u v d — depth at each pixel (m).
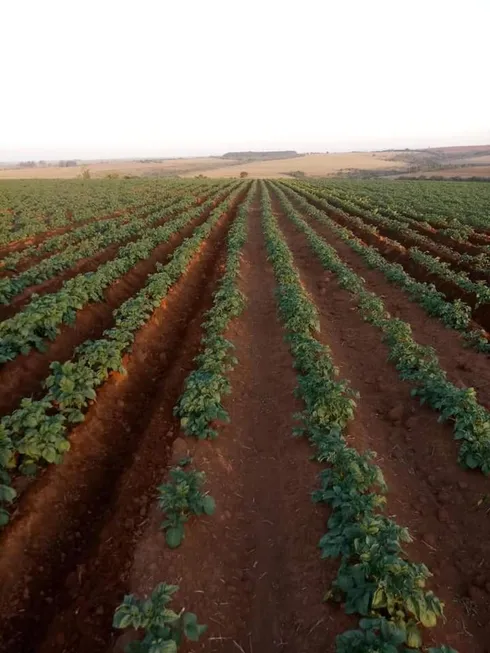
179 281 17.95
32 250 23.28
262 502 7.55
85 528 7.02
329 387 9.12
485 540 6.57
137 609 5.05
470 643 5.29
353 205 42.50
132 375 10.98
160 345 13.15
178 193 58.50
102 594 5.88
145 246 20.92
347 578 5.48
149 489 7.64
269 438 9.15
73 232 27.28
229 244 24.36
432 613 5.04
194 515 6.79
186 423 8.56
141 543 6.45
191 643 5.23
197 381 9.36
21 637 5.45
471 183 80.25
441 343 13.16
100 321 13.97
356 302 16.44
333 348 13.32
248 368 11.92
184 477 7.01
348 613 5.23
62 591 6.04
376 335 13.63
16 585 5.88
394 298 17.28
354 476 6.79
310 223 36.03
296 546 6.56
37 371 10.57
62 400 8.54
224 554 6.49
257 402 10.41
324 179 109.19
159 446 8.66
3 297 14.73
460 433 8.05
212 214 34.78
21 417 7.61
